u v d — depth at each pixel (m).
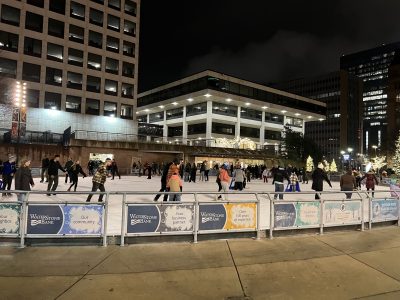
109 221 9.77
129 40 55.34
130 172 42.22
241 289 5.74
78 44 49.91
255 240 8.84
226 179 15.90
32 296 5.14
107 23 53.12
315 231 9.85
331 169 71.88
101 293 5.35
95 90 51.34
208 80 68.00
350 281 6.27
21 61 44.94
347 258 7.65
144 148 43.62
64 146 37.47
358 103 150.88
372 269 6.96
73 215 7.86
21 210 7.70
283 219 9.34
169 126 84.62
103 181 13.27
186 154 47.41
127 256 7.20
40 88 46.25
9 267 6.36
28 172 12.43
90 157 39.34
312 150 61.94
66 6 49.09
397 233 10.35
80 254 7.25
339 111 144.00
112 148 41.16
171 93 76.88
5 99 41.78
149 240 8.18
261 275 6.41
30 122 45.22
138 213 8.09
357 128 148.88
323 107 92.25
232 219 8.85
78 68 49.75
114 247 7.80
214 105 72.50
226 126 75.25
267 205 13.42
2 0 43.91
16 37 44.78
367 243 9.04
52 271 6.21
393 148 78.00
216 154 50.31
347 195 12.73
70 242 7.84
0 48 43.62
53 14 47.88
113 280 5.89
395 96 97.81
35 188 19.31
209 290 5.65
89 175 34.81
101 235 7.91
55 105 47.66
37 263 6.62
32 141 38.84
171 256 7.31
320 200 9.93
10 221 7.71
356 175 24.94
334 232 10.18
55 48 47.88
